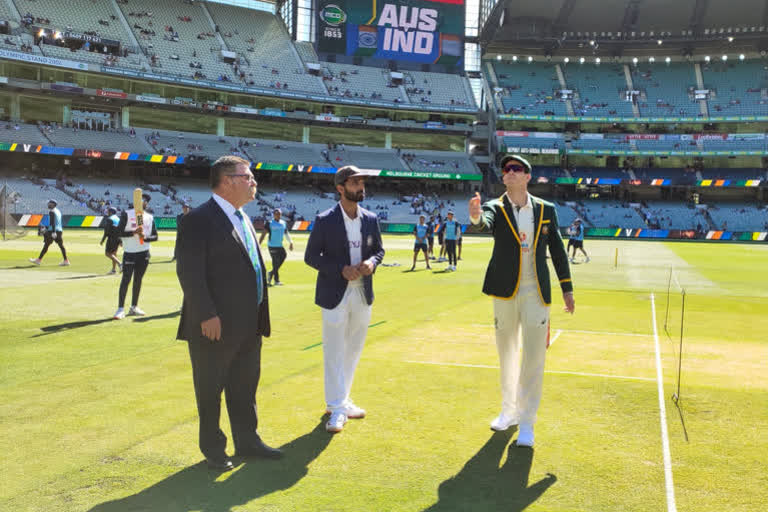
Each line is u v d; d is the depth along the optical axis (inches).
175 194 2003.0
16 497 136.1
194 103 2089.1
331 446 169.2
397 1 2421.3
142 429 181.0
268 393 219.1
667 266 890.7
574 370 259.6
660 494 140.0
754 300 514.9
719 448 169.6
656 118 2405.3
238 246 151.0
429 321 383.9
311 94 2218.3
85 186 1881.2
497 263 175.5
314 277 653.9
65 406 202.2
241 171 152.8
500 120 2460.6
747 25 2342.5
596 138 2458.2
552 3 2298.2
